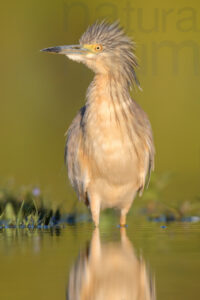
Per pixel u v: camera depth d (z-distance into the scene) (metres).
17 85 39.12
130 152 13.77
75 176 14.69
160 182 18.48
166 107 35.06
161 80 35.62
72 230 12.88
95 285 7.28
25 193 16.73
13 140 33.97
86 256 9.16
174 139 32.53
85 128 13.82
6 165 27.20
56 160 28.94
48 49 14.44
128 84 14.59
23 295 6.81
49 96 38.78
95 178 14.02
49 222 14.06
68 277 7.67
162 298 6.61
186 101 35.31
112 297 6.86
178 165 28.34
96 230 12.95
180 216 16.36
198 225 13.88
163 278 7.54
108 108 13.73
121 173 13.83
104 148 13.65
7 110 38.31
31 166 27.03
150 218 16.08
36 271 8.02
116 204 14.44
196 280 7.41
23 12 41.06
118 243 10.55
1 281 7.48
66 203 18.50
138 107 14.55
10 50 40.03
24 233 12.24
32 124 37.41
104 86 14.01
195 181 24.02
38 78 39.22
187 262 8.56
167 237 11.42
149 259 8.84
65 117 38.09
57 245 10.34
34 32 40.72
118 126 13.66
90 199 14.19
